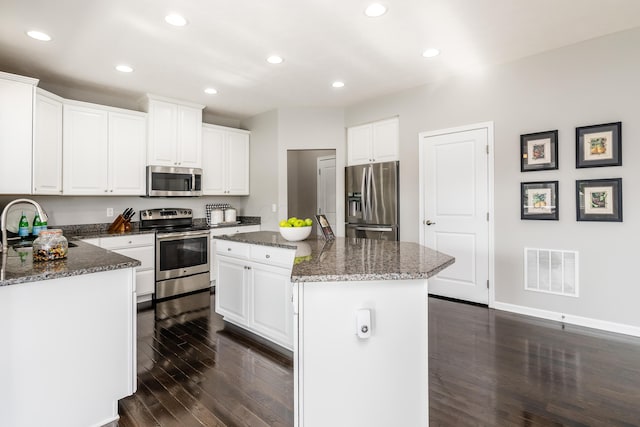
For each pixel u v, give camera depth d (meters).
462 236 3.72
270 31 2.70
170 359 2.46
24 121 2.98
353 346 1.45
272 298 2.68
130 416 1.80
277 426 1.71
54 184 3.37
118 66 3.32
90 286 1.74
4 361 1.50
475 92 3.57
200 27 2.62
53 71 3.42
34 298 1.57
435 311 3.42
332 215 5.82
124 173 3.97
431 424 1.71
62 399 1.65
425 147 3.98
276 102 4.62
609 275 2.85
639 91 2.70
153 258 3.97
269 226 5.07
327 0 2.29
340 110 4.84
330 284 1.43
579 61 2.96
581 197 2.95
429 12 2.46
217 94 4.24
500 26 2.67
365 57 3.21
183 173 4.41
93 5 2.29
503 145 3.40
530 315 3.27
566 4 2.38
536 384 2.06
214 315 3.46
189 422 1.75
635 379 2.11
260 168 5.20
